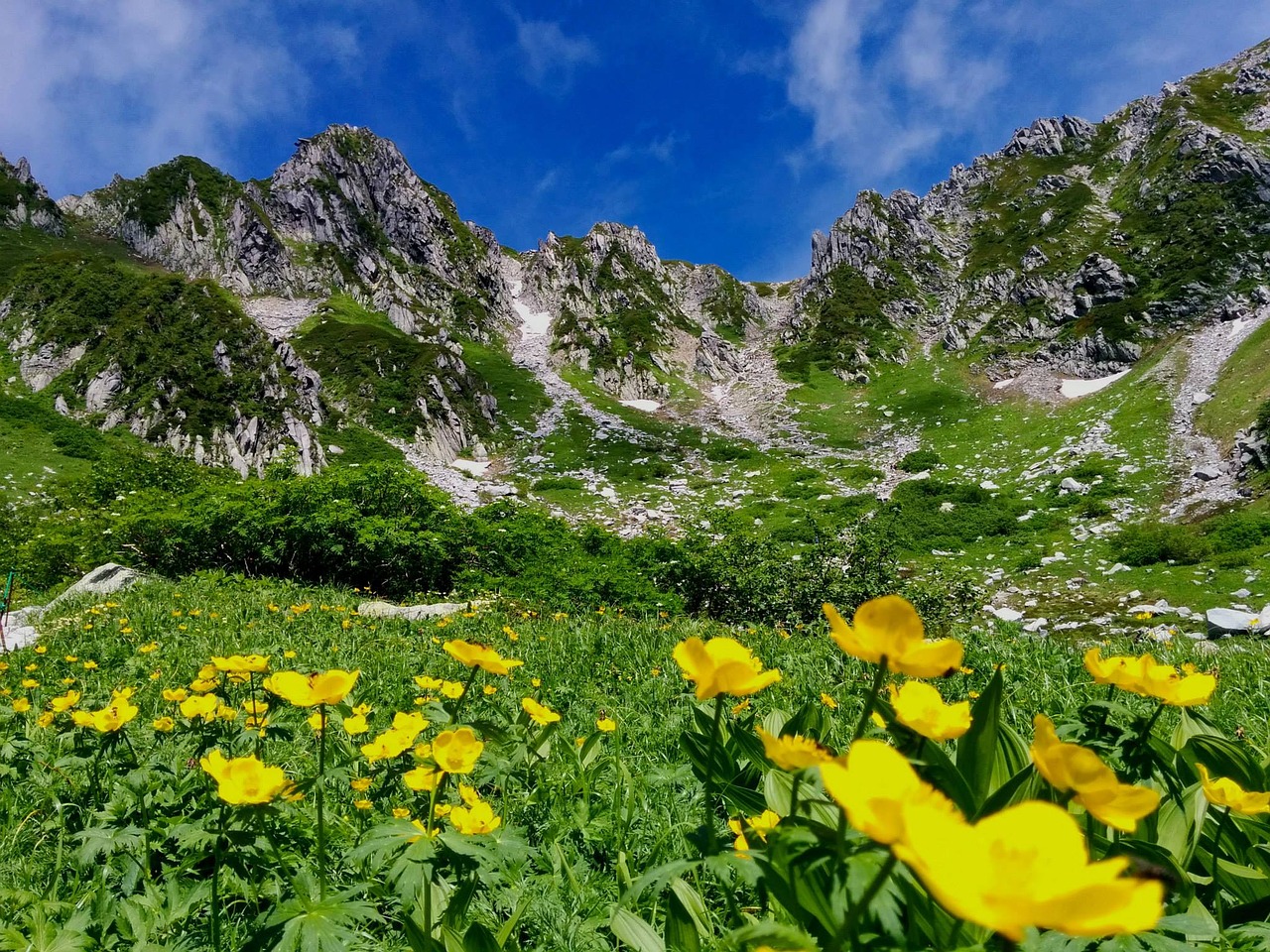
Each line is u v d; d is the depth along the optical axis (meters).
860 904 0.82
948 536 26.48
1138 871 1.29
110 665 6.12
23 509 22.77
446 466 47.62
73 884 2.26
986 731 1.66
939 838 0.51
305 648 6.66
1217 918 1.46
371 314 76.06
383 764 2.83
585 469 46.25
